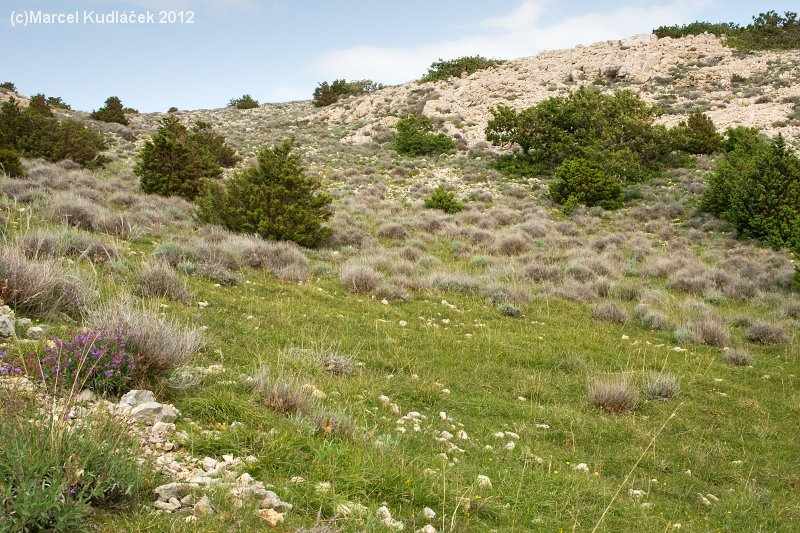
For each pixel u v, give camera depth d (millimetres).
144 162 25141
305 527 3521
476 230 24156
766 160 24688
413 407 7547
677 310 15844
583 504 5359
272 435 4926
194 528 3256
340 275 14852
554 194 31281
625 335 13219
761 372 11391
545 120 37750
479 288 15766
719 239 24547
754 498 6344
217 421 5281
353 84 73938
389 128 50938
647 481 6508
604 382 9281
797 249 22047
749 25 63156
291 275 14109
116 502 3459
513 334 12188
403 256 19328
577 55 62250
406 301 14039
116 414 4570
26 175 22156
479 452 6344
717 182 27750
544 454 6699
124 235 14711
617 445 7453
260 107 77875
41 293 7234
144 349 5777
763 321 14242
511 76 59281
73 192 19672
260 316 10273
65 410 3924
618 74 55500
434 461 5512
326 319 10992
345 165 38719
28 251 9789
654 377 9953
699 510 5992
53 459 3273
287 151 19938
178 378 5973
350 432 5508
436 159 41000
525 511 4930
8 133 29250
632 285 17609
